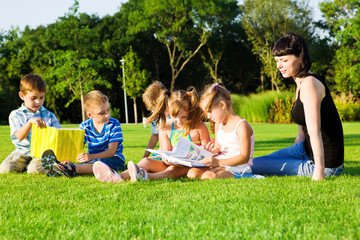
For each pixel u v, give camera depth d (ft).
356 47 109.19
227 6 107.86
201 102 10.82
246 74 132.36
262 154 18.62
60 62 98.84
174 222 5.74
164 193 8.05
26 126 12.20
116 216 6.16
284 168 11.10
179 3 103.86
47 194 8.29
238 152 10.85
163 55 124.88
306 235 4.95
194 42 118.83
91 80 98.84
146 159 11.28
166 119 12.85
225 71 131.75
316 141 9.59
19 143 13.03
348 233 4.97
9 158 12.92
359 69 102.22
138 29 110.93
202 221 5.70
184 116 11.56
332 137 10.07
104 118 12.57
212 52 121.19
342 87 107.86
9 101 127.34
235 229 5.32
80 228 5.57
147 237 5.08
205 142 12.07
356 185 8.46
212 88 10.64
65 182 10.10
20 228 5.63
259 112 66.95
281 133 37.81
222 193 7.71
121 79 106.22
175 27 106.32
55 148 11.53
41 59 125.80
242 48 128.16
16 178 11.18
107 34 122.62
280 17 110.42
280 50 9.93
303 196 7.30
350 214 5.83
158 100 12.17
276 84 111.24
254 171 11.60
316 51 118.32
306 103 9.64
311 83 9.66
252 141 11.07
